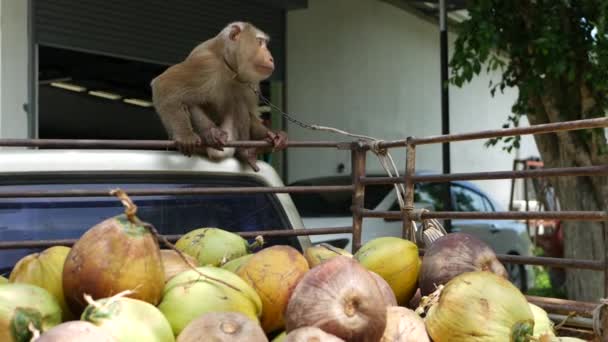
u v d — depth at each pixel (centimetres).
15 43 753
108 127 1302
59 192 303
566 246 786
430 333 217
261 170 390
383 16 1339
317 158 1194
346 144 371
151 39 896
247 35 481
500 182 1719
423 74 1442
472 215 321
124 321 179
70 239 319
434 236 322
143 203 347
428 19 1425
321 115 1195
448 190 931
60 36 797
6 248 291
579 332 279
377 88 1324
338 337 186
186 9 938
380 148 357
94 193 306
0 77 736
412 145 340
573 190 766
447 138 323
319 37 1188
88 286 195
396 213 347
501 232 1051
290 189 347
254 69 477
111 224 201
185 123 390
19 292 191
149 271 199
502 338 210
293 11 1129
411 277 269
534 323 224
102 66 1038
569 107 759
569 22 730
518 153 1720
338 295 191
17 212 319
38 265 221
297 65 1142
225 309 206
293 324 192
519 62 779
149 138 1344
